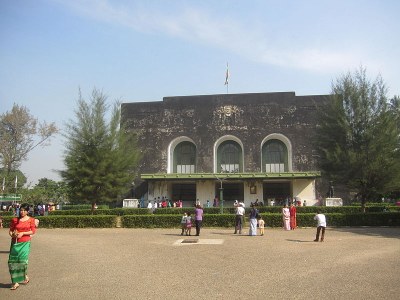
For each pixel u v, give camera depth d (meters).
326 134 31.12
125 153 32.12
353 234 20.20
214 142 44.66
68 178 29.94
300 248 14.79
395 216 25.44
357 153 28.69
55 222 26.33
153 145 45.78
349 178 29.27
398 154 28.31
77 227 26.17
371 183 29.02
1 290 8.66
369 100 29.94
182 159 46.06
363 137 29.19
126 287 8.81
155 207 38.06
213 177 40.16
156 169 45.16
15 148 50.53
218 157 45.28
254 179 41.00
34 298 7.96
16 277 8.83
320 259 12.22
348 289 8.41
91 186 29.23
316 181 41.28
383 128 28.92
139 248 15.29
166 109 46.44
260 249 14.61
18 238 9.03
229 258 12.62
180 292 8.32
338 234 20.27
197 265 11.44
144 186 44.16
